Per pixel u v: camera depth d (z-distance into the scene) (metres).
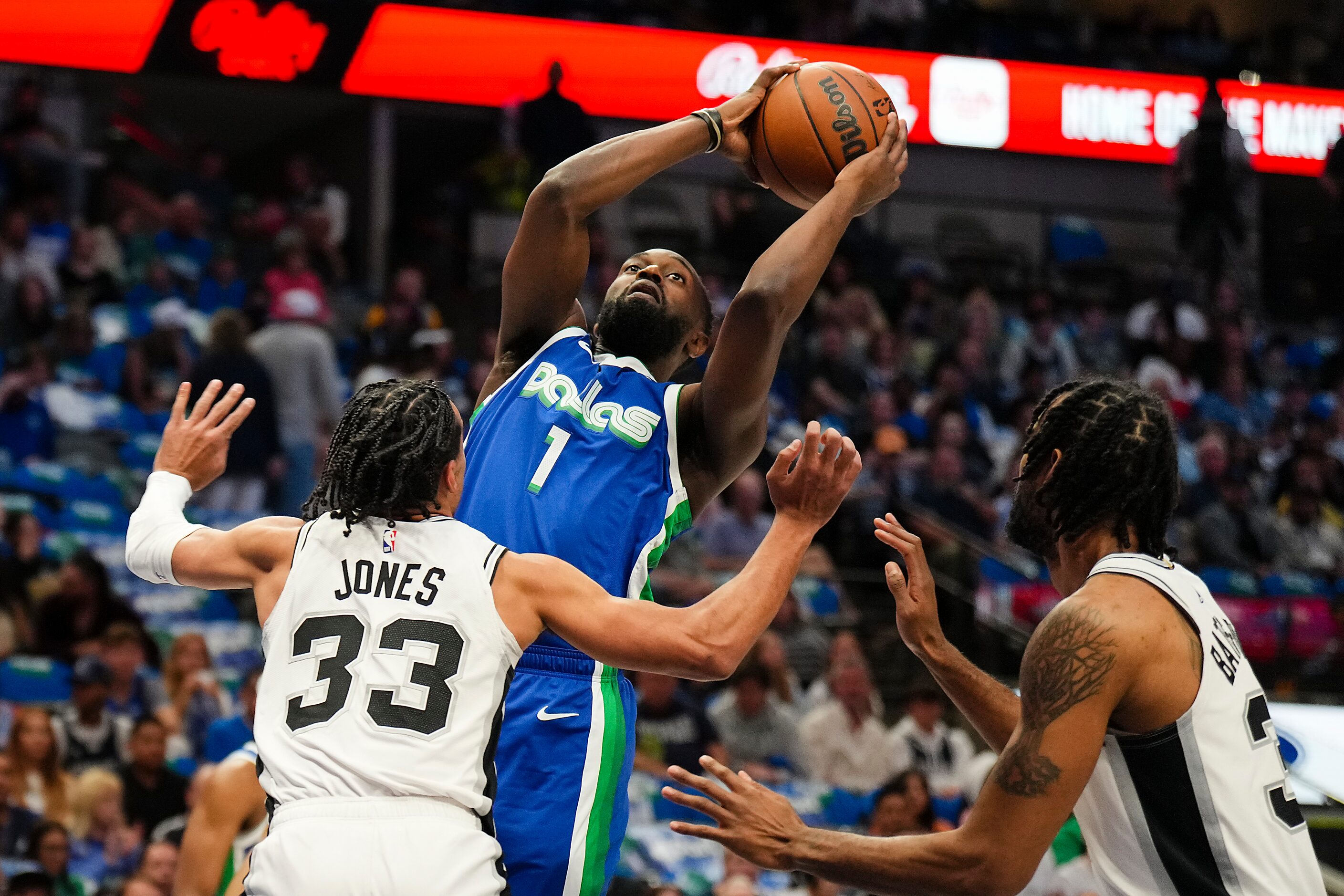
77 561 9.70
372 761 2.63
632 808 8.43
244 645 10.73
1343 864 4.68
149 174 17.67
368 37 16.08
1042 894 7.61
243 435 10.96
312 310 11.92
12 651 9.48
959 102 18.12
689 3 19.38
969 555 12.07
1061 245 20.47
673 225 19.11
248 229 17.00
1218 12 23.56
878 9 18.64
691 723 8.99
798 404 14.49
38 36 15.00
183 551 3.01
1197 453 14.59
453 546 2.82
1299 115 19.41
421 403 2.90
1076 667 2.73
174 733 8.70
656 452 3.50
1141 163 19.77
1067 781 2.70
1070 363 17.00
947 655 3.38
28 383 12.34
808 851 2.88
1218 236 18.05
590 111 16.92
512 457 3.40
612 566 3.33
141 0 15.33
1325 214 20.75
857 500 12.73
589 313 15.23
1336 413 17.03
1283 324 20.27
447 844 2.61
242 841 4.60
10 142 15.30
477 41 16.61
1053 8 22.91
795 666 10.70
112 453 12.55
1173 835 2.76
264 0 15.66
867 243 17.81
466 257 17.33
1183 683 2.76
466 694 2.71
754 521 11.98
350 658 2.72
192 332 14.31
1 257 13.68
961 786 9.26
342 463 2.86
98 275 14.51
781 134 3.72
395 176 21.45
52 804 7.68
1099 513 2.97
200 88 19.19
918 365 16.08
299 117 20.97
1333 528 14.31
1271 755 2.84
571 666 3.24
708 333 3.89
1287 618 11.51
